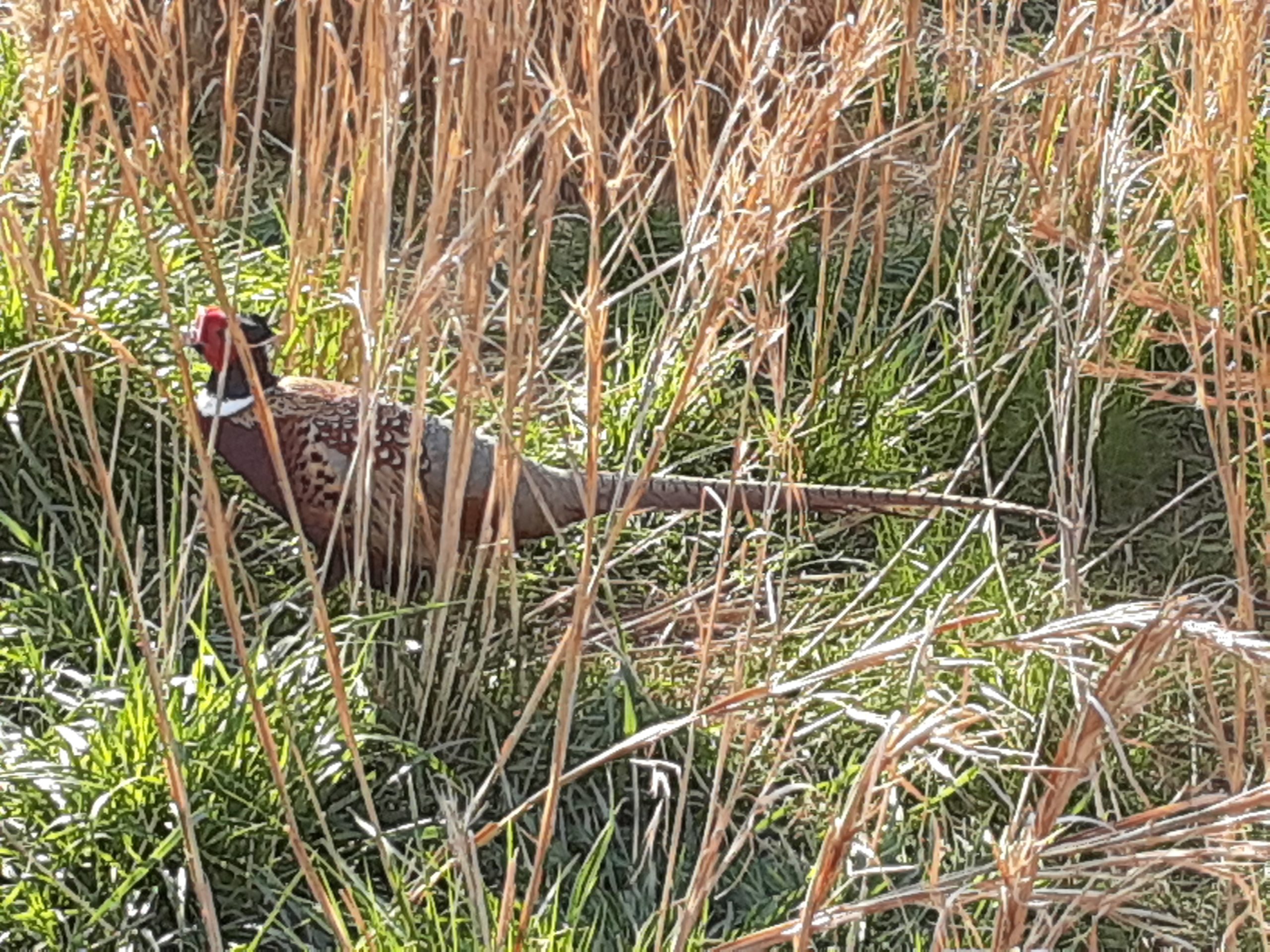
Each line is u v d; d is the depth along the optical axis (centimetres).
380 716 283
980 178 401
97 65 222
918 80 510
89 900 243
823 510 358
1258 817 192
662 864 271
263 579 324
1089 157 400
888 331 432
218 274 209
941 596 329
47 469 322
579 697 295
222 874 251
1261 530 337
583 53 254
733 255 210
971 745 216
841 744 295
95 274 338
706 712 217
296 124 328
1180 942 242
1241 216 295
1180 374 344
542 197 250
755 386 403
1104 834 211
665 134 488
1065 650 239
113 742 253
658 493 302
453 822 226
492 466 294
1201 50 287
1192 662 315
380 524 292
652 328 433
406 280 363
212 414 292
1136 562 371
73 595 304
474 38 247
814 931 204
